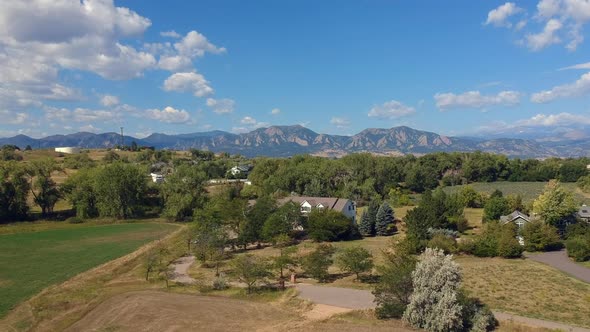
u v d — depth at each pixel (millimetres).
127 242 65812
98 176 90000
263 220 63469
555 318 31812
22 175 86375
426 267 31141
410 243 53969
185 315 33844
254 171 121438
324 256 45594
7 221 84188
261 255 56375
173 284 43969
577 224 59500
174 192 91438
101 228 79375
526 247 56344
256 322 32438
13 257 56000
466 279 42812
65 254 57656
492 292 38438
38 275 47562
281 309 35375
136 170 95938
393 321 31828
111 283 44719
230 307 35938
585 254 50375
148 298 38219
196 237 54719
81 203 88625
